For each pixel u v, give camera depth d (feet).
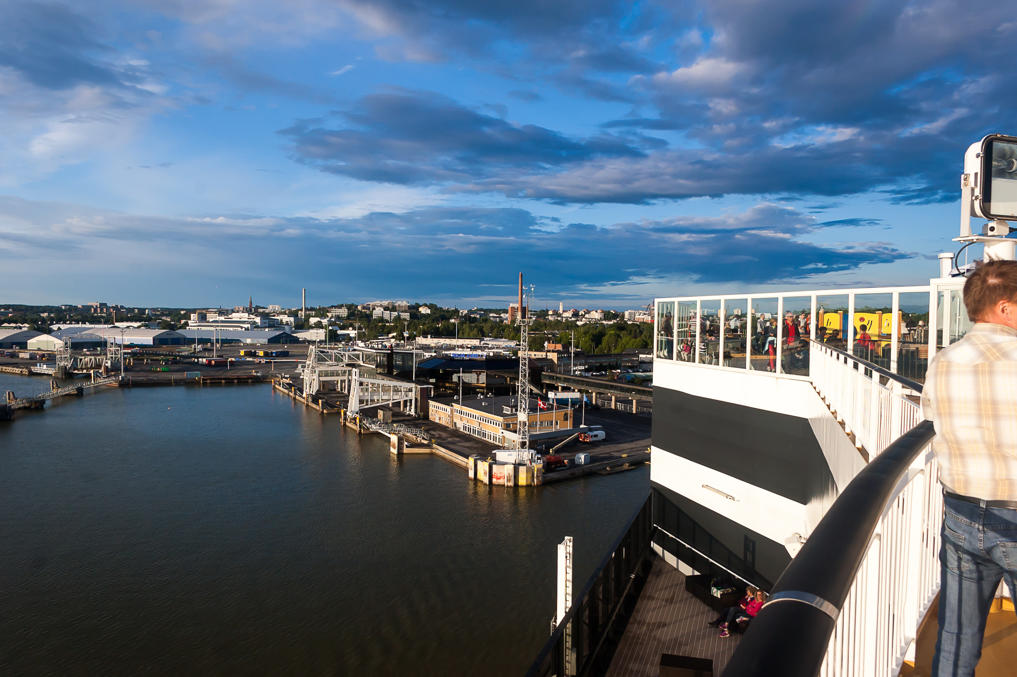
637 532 86.17
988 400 9.78
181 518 195.42
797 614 6.02
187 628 131.44
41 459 269.23
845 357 35.22
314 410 425.28
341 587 151.02
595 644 66.28
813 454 62.90
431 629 133.49
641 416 385.50
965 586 10.52
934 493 18.78
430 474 254.68
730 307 76.74
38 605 139.85
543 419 311.27
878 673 12.91
